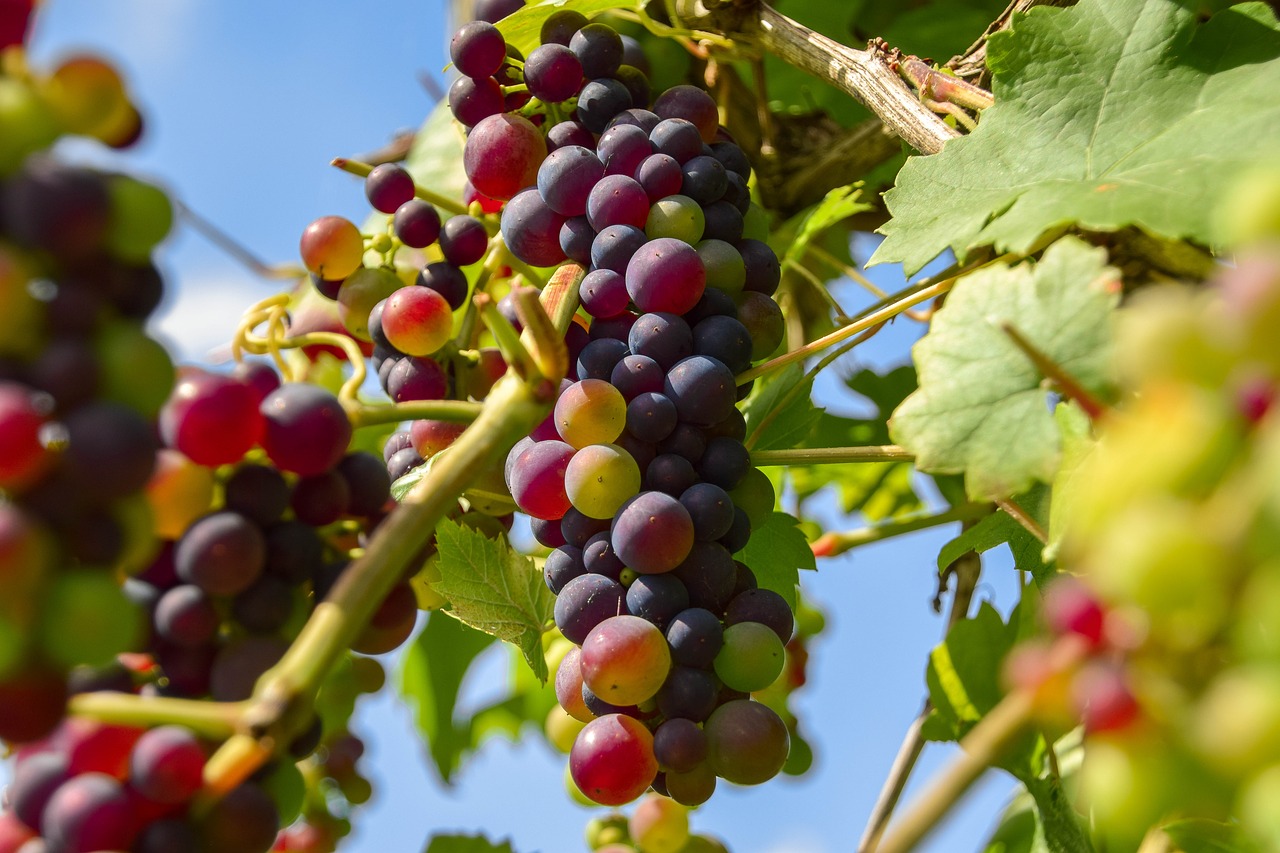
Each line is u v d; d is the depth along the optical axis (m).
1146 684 0.36
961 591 0.60
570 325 0.52
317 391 0.44
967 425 0.46
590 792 0.47
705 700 0.47
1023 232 0.49
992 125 0.52
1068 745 0.57
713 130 0.53
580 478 0.48
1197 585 0.35
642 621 0.47
